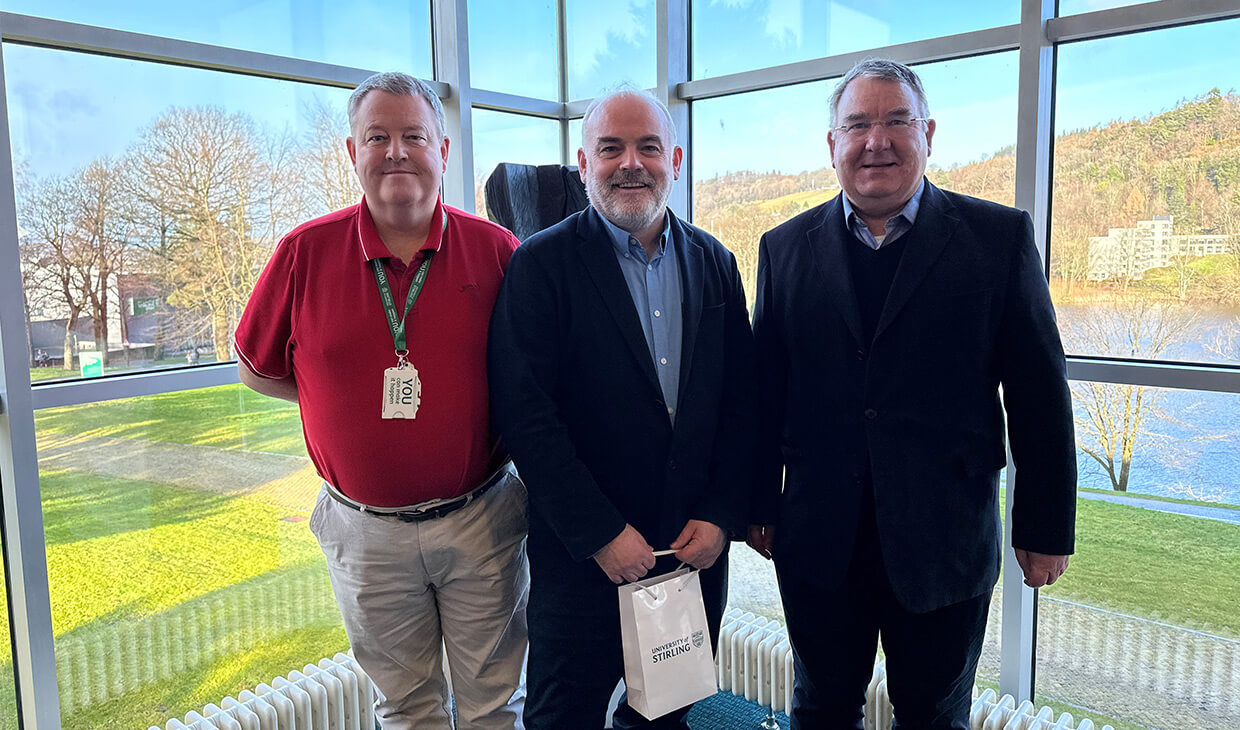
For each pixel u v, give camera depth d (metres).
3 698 2.14
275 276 1.87
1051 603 2.41
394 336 1.80
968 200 1.77
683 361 1.78
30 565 2.04
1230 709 2.16
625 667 1.71
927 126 1.74
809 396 1.82
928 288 1.68
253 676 2.60
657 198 1.74
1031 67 2.20
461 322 1.84
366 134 1.77
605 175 1.74
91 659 2.24
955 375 1.68
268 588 2.62
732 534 1.83
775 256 1.93
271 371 1.95
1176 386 2.11
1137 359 2.22
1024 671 2.40
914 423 1.70
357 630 1.94
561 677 1.82
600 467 1.77
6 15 1.97
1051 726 2.23
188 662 2.45
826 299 1.78
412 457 1.80
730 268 1.92
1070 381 2.30
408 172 1.76
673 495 1.76
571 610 1.79
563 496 1.68
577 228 1.81
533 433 1.69
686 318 1.79
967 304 1.67
